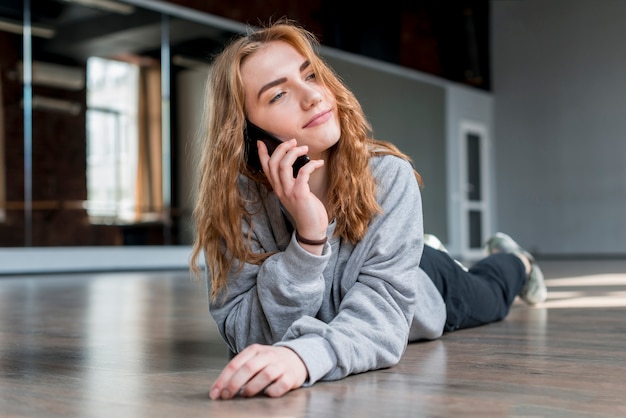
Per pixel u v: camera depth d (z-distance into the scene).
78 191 7.34
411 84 10.79
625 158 11.49
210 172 1.34
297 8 9.42
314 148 1.29
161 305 3.04
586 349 1.56
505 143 12.44
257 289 1.34
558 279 4.62
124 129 7.64
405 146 10.60
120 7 7.66
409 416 0.93
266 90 1.27
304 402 1.02
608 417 0.92
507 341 1.70
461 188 11.59
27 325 2.25
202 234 1.37
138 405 1.03
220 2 8.61
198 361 1.47
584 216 11.81
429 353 1.50
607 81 11.66
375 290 1.33
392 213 1.38
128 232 7.60
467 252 11.64
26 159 7.11
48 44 7.25
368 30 10.28
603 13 11.66
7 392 1.15
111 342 1.80
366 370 1.25
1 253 6.82
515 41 12.37
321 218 1.25
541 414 0.94
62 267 7.18
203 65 8.30
